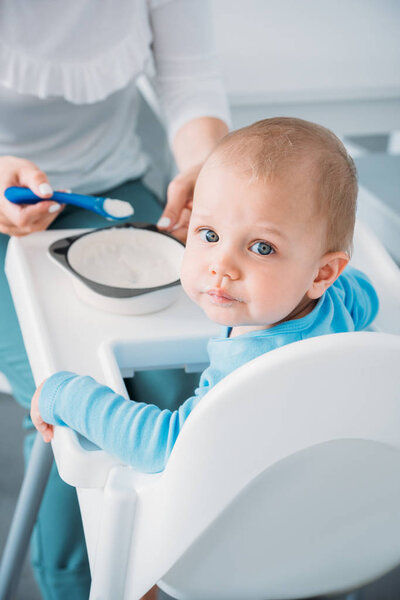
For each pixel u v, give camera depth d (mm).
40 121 995
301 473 475
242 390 411
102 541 519
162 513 480
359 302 669
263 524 511
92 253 739
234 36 1433
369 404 422
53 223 967
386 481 500
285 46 1409
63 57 952
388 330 698
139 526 507
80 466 521
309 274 515
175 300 715
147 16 1047
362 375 409
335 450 462
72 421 533
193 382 806
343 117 1326
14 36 918
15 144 1005
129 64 1006
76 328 660
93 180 1043
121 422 512
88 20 953
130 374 674
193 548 525
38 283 717
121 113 1092
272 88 1266
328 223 508
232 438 431
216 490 455
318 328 545
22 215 763
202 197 513
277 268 499
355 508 521
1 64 928
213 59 1120
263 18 1527
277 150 495
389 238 1404
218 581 561
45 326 652
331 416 424
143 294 672
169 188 808
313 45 1416
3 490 1298
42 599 1112
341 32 1481
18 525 830
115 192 1071
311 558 560
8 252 789
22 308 703
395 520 547
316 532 534
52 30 933
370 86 1295
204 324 684
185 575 553
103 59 979
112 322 674
